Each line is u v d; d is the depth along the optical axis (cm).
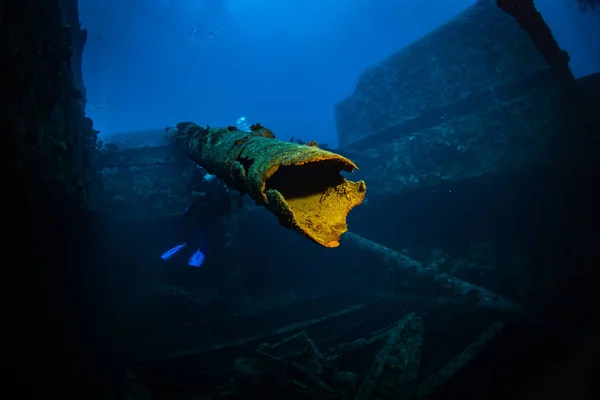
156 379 603
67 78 497
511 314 590
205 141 290
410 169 1031
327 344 710
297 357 571
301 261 1098
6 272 335
